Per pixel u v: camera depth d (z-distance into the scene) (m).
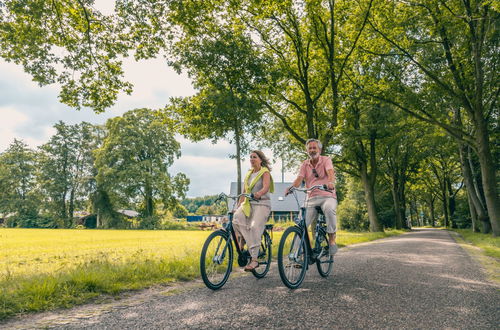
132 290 4.52
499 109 20.27
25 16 10.22
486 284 4.75
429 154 31.58
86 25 11.30
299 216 4.97
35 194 58.84
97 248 13.41
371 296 3.92
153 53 11.84
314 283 4.71
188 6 11.32
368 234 21.06
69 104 11.62
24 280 4.67
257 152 5.38
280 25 16.19
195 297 4.01
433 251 9.74
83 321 3.12
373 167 27.05
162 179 49.72
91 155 60.47
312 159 5.41
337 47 17.58
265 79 13.12
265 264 5.35
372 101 19.39
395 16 16.27
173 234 30.16
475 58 16.27
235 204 5.45
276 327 2.85
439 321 3.03
